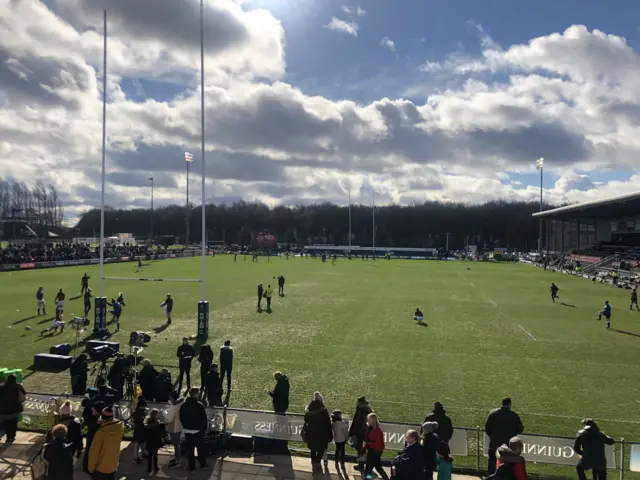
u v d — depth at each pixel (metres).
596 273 70.31
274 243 155.50
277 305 39.47
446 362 22.80
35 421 14.89
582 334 29.75
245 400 17.27
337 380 19.72
